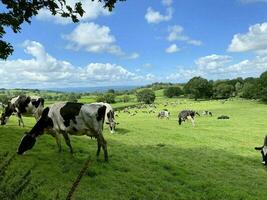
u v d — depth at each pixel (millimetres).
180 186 15344
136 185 14367
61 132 16453
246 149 29109
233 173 20125
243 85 193500
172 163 19688
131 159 18953
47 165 14492
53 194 10789
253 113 87062
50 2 12359
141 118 79688
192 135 35781
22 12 12352
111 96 189375
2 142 18484
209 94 193500
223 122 58844
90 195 11961
